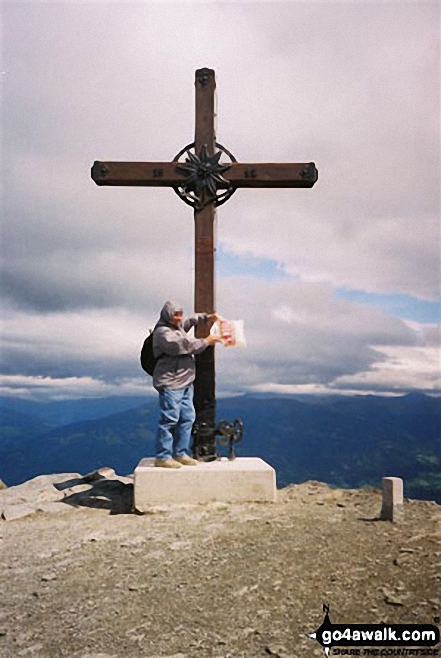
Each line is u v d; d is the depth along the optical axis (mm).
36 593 4539
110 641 3719
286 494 7844
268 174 8281
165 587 4535
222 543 5555
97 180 8312
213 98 8430
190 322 7918
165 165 8312
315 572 4680
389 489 6176
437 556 4891
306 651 3510
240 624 3881
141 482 7184
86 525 6602
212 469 7281
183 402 7656
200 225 8297
